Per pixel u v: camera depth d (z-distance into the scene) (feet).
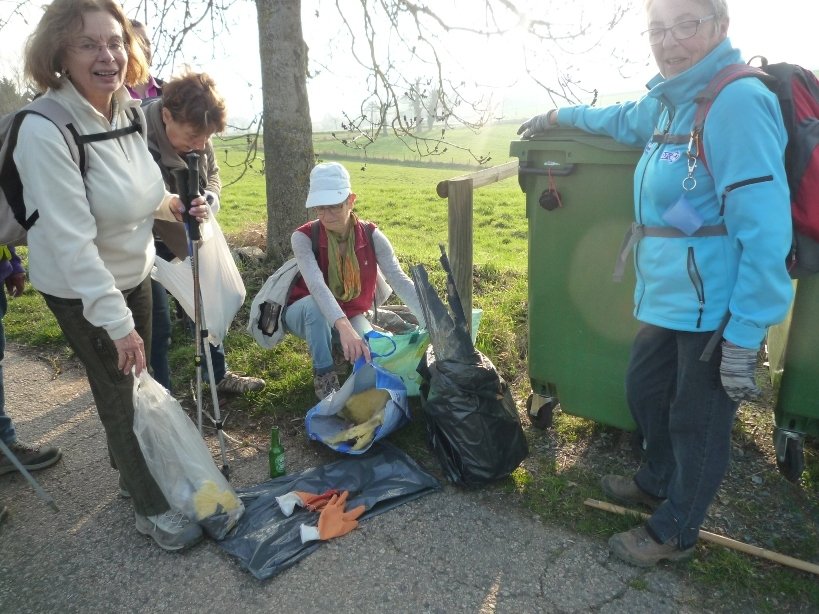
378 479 9.89
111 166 7.49
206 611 7.66
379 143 110.32
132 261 8.21
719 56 6.53
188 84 9.91
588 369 10.19
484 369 9.57
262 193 59.93
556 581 7.95
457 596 7.76
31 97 8.27
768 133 6.12
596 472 10.00
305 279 11.19
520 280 19.16
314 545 8.61
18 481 10.52
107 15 7.09
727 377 6.59
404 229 37.78
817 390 8.77
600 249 9.53
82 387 13.92
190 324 15.79
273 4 17.63
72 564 8.56
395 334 12.39
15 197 7.19
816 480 9.54
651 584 7.84
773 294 6.21
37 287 7.70
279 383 12.81
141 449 8.43
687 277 6.91
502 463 9.61
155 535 8.75
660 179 6.97
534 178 9.77
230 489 9.14
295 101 18.37
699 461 7.45
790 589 7.63
